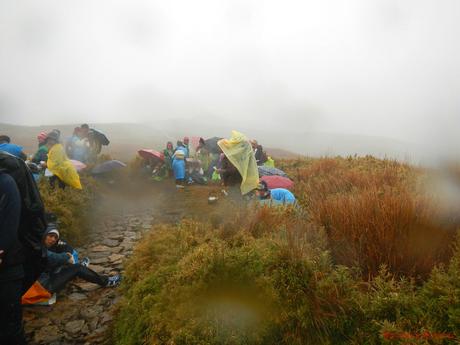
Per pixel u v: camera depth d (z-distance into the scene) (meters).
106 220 8.25
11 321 2.80
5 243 2.62
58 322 3.96
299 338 2.80
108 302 4.43
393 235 3.55
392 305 2.76
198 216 8.15
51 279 4.39
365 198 4.36
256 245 3.72
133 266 4.71
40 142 9.23
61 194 7.45
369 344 2.61
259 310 3.00
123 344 3.32
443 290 2.68
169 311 3.25
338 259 3.73
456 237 3.46
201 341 2.82
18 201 2.69
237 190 8.40
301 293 2.99
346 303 2.87
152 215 8.80
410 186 5.64
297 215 5.19
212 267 3.38
